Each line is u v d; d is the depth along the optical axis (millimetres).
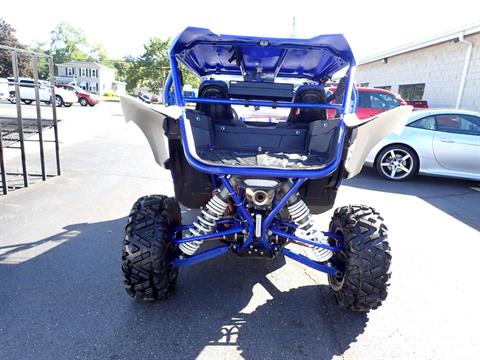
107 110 26797
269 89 3547
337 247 2996
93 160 8758
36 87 6387
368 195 6738
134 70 76750
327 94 4066
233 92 3498
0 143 5719
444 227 5215
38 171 7430
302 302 3229
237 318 2979
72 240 4297
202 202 3404
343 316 3059
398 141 7695
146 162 8766
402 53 15828
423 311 3188
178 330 2805
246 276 3648
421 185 7648
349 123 2656
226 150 3070
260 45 3256
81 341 2646
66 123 15906
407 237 4809
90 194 6109
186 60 3812
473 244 4652
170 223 2990
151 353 2564
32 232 4492
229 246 3018
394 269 3926
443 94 13336
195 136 2963
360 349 2697
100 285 3363
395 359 2621
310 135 3141
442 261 4152
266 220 2699
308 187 3260
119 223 4855
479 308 3270
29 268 3629
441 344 2787
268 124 3904
